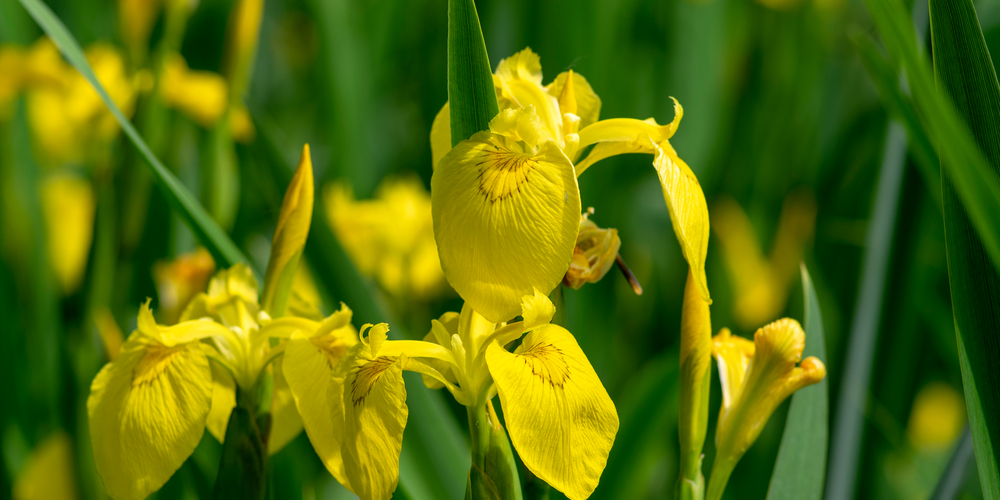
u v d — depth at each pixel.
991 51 1.22
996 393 0.89
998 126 0.88
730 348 0.95
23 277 1.51
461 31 0.89
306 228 0.93
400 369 0.87
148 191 1.24
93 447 0.90
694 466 0.92
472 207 0.86
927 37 1.01
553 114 0.90
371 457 0.86
